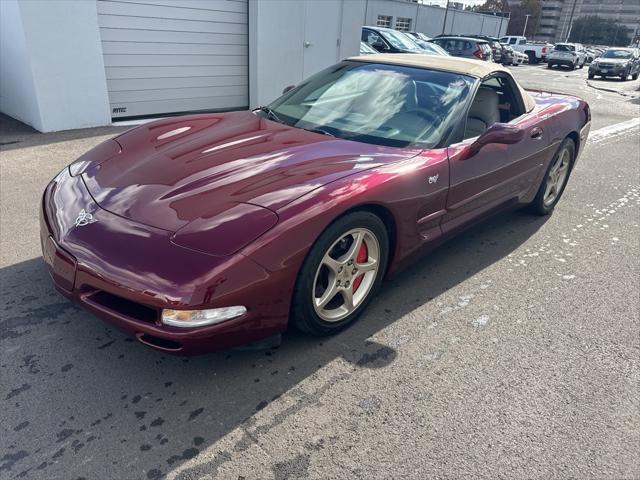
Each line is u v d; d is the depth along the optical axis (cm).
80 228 221
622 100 1527
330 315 258
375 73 354
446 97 326
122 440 197
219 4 806
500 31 4831
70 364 237
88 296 214
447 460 197
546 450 205
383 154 282
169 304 194
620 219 473
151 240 207
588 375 252
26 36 601
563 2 11638
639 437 215
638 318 307
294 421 211
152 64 759
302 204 224
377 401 225
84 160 287
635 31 12125
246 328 213
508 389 238
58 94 650
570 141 448
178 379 231
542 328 289
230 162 259
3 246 344
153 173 251
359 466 192
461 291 324
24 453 189
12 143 599
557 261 377
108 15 687
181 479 182
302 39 928
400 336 272
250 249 205
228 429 205
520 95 395
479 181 329
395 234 277
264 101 911
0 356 239
